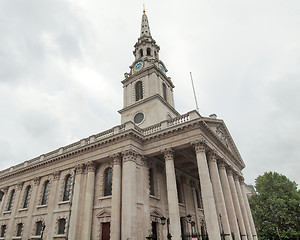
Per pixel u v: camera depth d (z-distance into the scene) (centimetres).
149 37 4669
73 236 2425
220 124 3097
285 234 4269
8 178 3966
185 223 2931
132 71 4250
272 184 5041
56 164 3250
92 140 2962
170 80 4238
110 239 2191
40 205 3131
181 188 3195
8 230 3291
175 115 3962
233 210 2650
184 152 2762
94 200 2653
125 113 3762
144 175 2567
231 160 3397
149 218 2400
